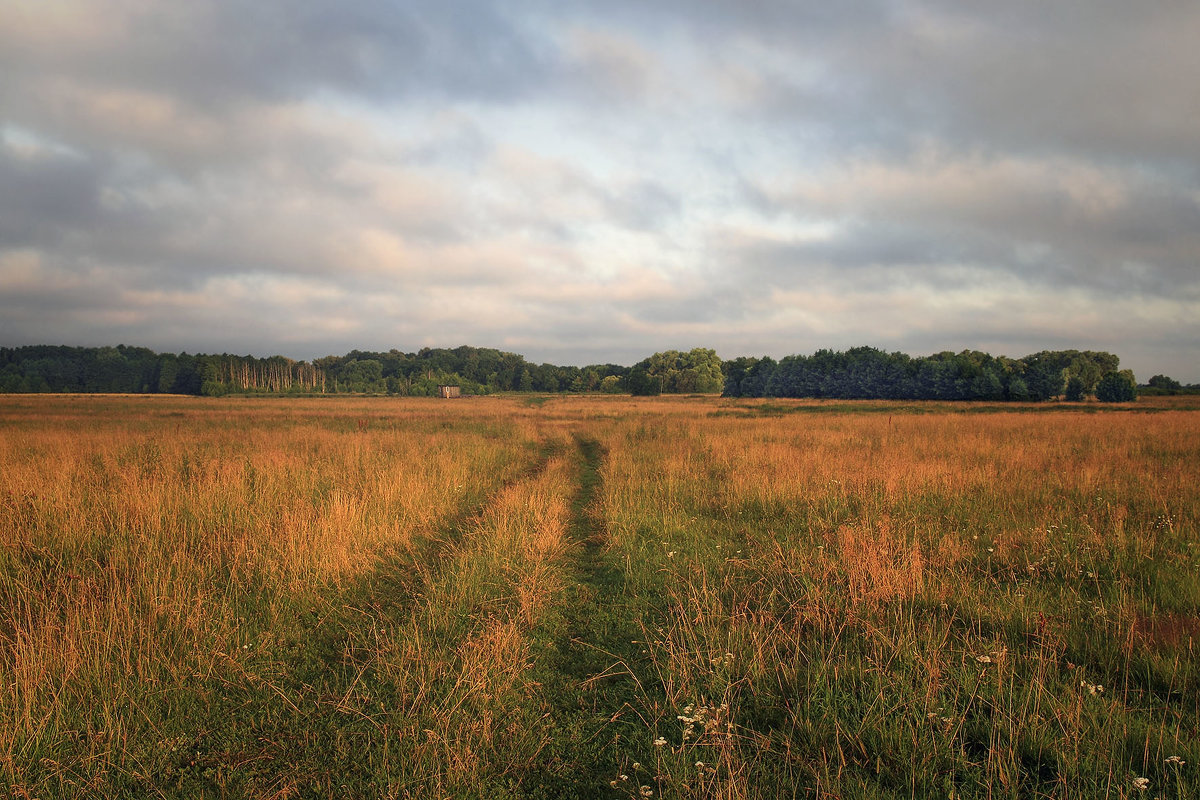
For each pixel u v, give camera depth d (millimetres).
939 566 6215
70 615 4520
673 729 3545
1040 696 3553
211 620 4797
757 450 15805
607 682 4207
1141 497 9320
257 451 14852
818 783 2912
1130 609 4926
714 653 4355
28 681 3586
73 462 11930
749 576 6301
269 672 4223
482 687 3846
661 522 8766
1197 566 5922
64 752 3271
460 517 9422
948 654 4258
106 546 6711
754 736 3449
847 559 6051
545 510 9336
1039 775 3045
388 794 2965
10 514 7391
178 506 8141
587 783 3109
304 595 5547
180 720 3635
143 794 3002
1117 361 100438
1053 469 12156
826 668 4043
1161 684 3908
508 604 5539
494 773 3150
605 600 5855
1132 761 3062
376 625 5117
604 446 20172
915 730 3334
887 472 11383
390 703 3814
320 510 8008
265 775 3148
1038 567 6207
